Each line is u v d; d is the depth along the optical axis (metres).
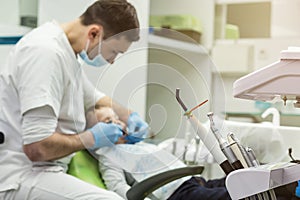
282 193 1.37
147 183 1.55
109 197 1.65
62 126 1.77
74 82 1.75
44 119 1.63
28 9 2.46
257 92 0.94
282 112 2.29
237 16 3.19
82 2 2.35
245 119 2.54
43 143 1.62
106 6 1.70
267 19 3.13
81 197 1.64
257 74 0.94
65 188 1.66
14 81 1.71
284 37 3.09
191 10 3.26
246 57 3.10
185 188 1.79
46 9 2.44
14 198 1.69
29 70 1.65
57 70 1.66
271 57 3.11
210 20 3.20
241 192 0.94
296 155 1.75
